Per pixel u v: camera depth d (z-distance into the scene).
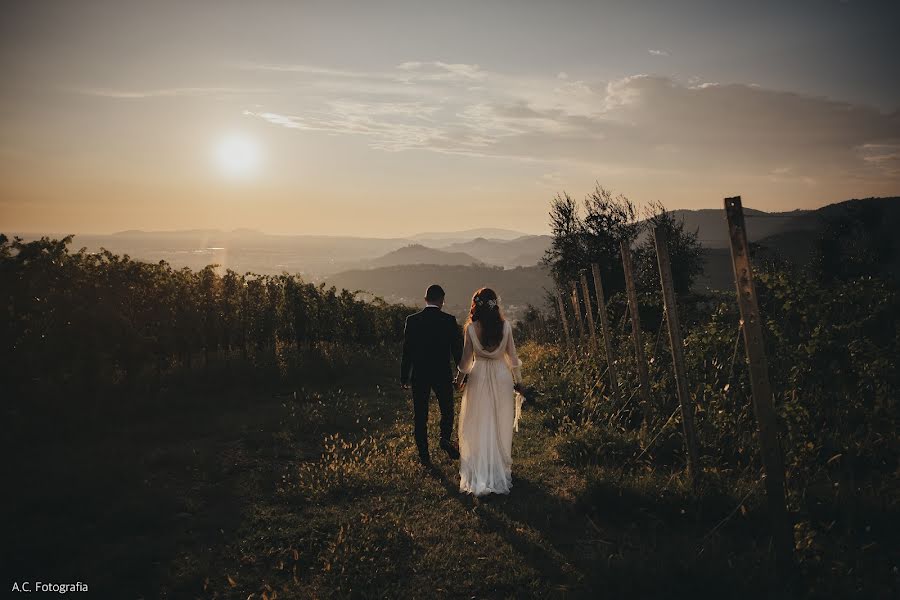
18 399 6.96
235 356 12.01
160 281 10.19
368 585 3.68
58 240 7.98
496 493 5.33
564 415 7.84
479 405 5.54
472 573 3.84
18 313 7.17
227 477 5.80
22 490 5.01
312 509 5.00
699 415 6.16
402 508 5.01
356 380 12.39
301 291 15.06
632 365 8.05
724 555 3.67
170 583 3.74
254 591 3.68
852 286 5.89
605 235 21.75
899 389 5.03
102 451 6.20
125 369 8.55
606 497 4.79
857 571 3.39
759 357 3.46
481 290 5.81
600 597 3.37
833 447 5.14
